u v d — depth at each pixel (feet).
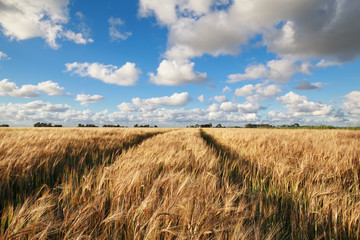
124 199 6.26
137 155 12.04
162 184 6.91
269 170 11.30
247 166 12.46
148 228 4.80
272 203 7.28
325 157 13.83
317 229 6.40
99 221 5.64
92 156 15.74
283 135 33.99
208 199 5.82
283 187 8.72
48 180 10.80
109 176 7.50
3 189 7.91
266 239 4.90
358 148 16.48
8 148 13.58
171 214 4.98
